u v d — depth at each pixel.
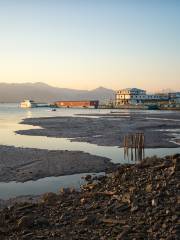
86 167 29.58
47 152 37.97
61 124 85.12
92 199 15.65
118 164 31.47
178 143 48.31
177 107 195.00
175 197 13.85
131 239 11.05
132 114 144.75
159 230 11.45
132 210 13.23
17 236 12.27
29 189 22.45
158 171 17.86
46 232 12.36
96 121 96.69
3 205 18.64
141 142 35.97
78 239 11.49
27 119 109.25
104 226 12.41
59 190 20.98
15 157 34.41
